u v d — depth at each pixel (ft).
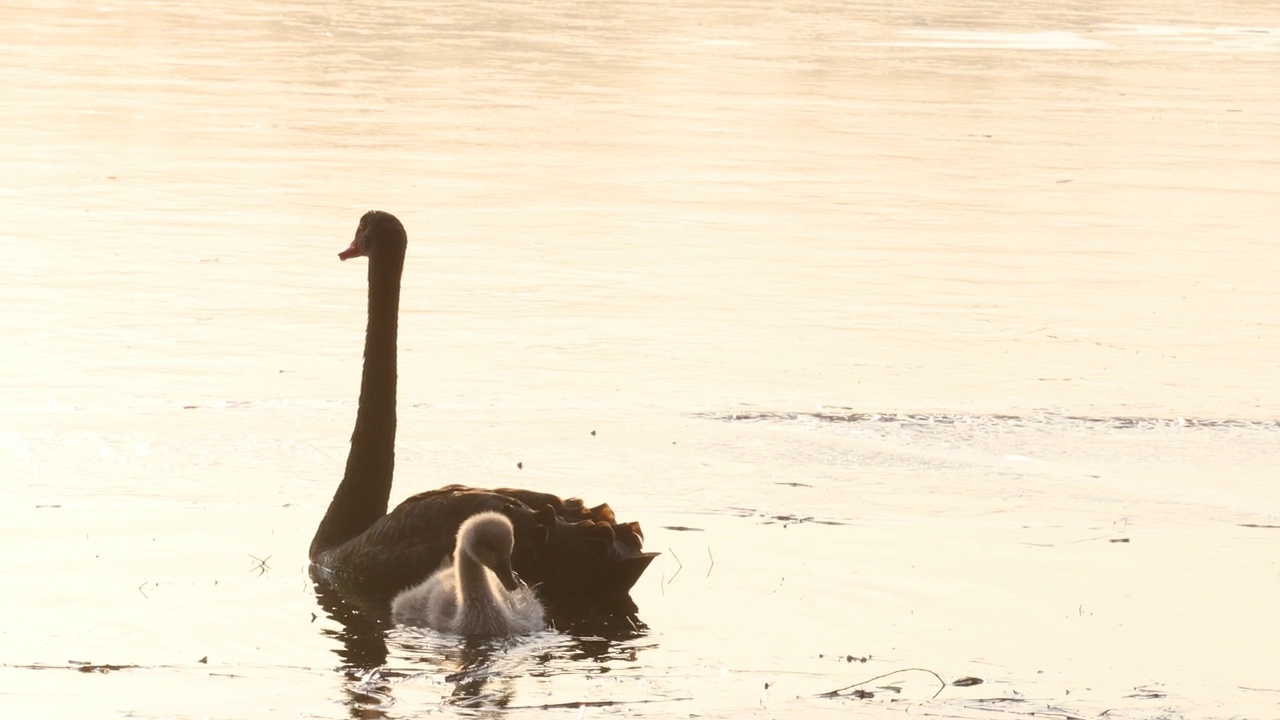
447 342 55.11
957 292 66.28
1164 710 25.67
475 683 26.61
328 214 78.48
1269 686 26.94
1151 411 48.55
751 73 155.12
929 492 39.78
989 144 114.73
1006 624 30.01
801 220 82.02
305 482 39.40
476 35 182.39
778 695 26.05
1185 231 82.43
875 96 141.28
